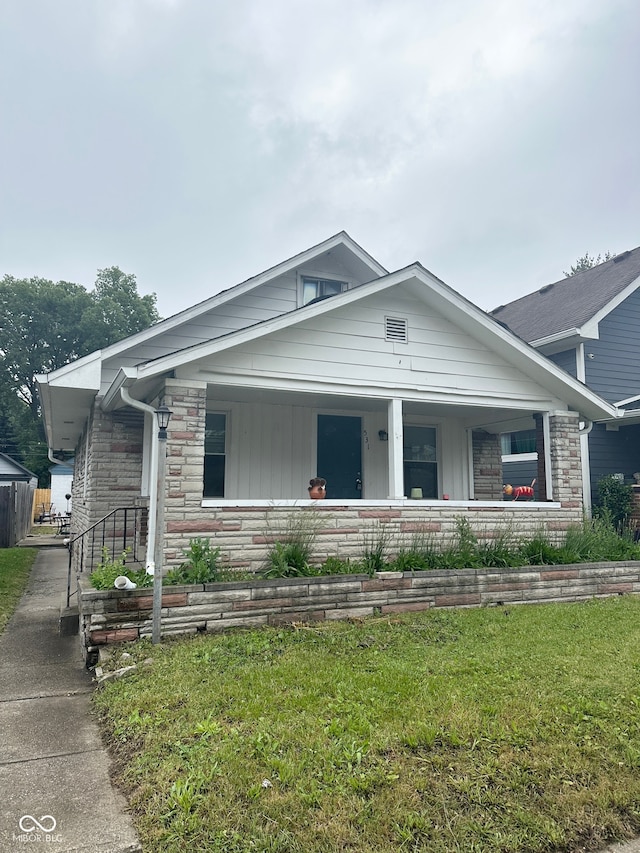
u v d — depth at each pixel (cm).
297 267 1105
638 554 904
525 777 318
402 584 699
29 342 3650
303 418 1029
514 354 891
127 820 291
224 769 321
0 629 723
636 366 1445
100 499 936
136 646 551
